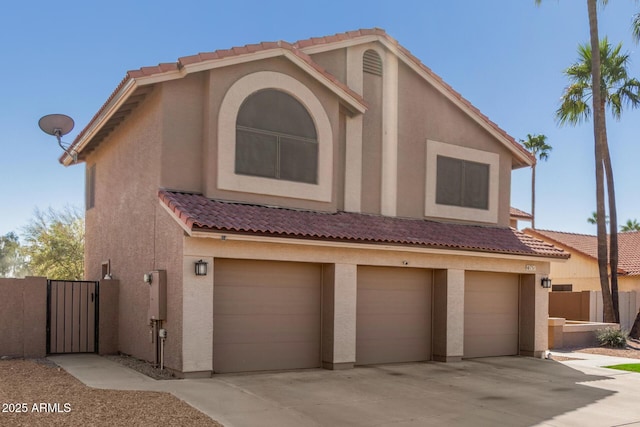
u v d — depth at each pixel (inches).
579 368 600.4
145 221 540.1
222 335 488.4
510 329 682.8
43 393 374.6
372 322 577.9
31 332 563.8
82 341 606.5
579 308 986.1
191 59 498.0
